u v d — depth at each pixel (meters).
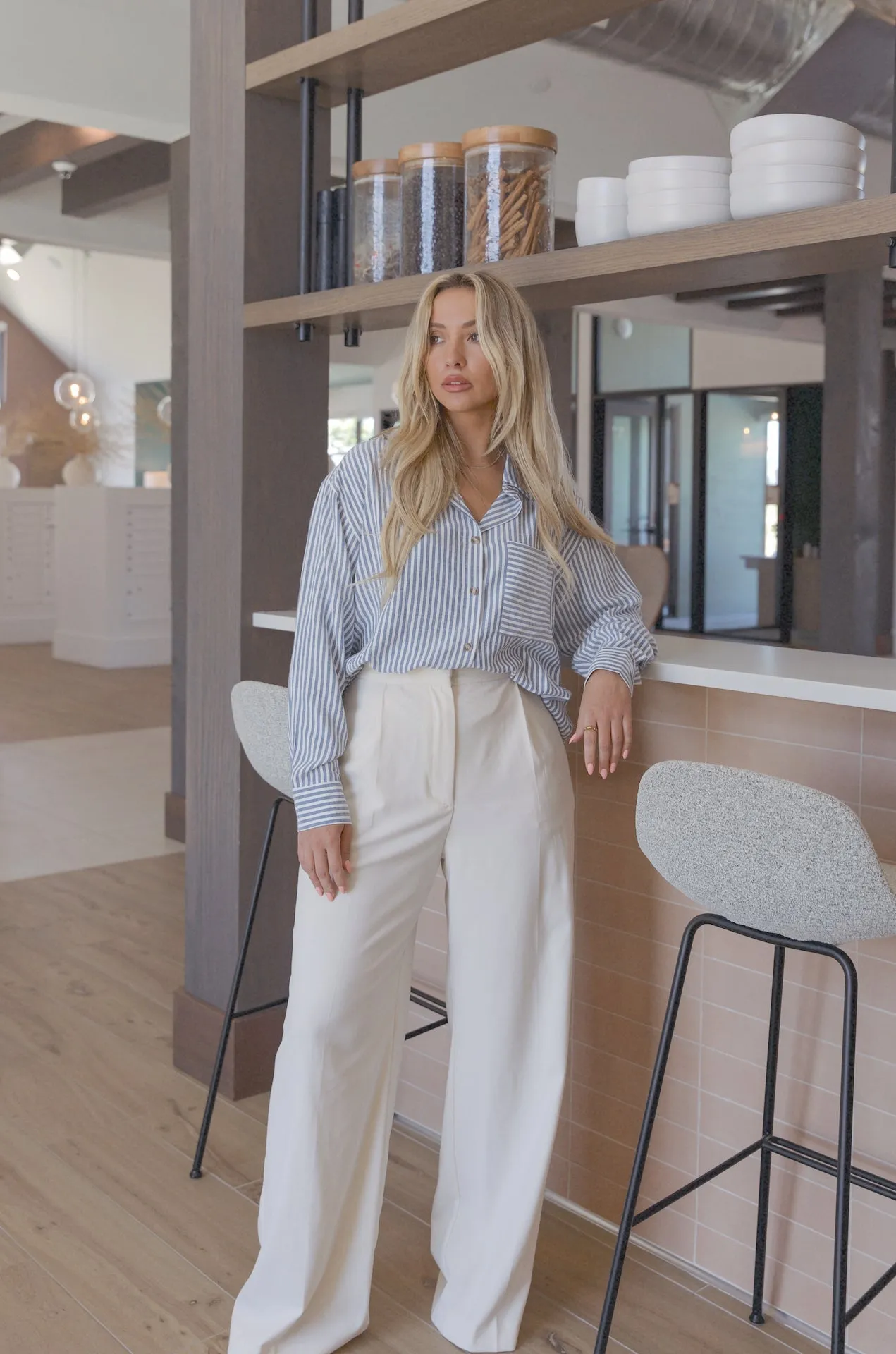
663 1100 2.22
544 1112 1.94
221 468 2.79
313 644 1.85
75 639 9.95
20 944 3.82
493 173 2.25
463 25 2.23
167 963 3.69
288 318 2.59
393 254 2.47
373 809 1.82
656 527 11.51
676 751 2.16
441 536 1.80
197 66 2.77
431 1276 2.16
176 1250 2.22
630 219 2.04
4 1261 2.17
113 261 14.98
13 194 7.50
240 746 2.78
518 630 1.84
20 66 4.25
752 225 1.85
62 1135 2.64
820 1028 1.99
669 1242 2.23
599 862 2.29
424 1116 2.71
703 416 11.12
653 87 5.82
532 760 1.89
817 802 1.46
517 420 1.82
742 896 1.60
